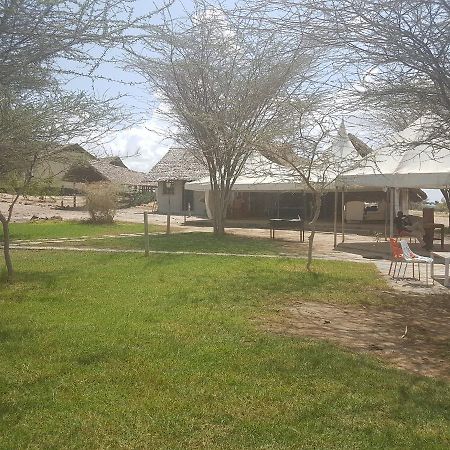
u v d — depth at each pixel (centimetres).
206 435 415
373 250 1781
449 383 540
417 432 422
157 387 511
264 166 2166
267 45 1315
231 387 512
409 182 1566
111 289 997
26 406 468
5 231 1118
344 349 649
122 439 409
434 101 713
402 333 741
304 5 640
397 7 618
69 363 580
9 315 795
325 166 1448
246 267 1286
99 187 2905
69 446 397
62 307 850
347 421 441
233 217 3416
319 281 1114
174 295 941
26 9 481
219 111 1941
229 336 687
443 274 1255
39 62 529
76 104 678
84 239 2014
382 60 688
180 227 2795
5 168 843
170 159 4253
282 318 798
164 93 2086
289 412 457
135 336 682
